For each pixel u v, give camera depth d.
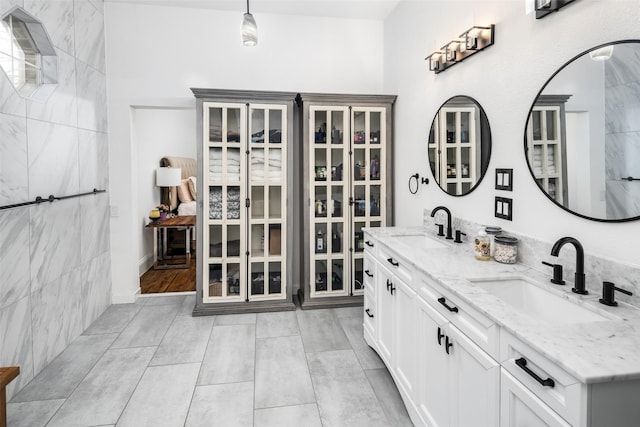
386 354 2.07
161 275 4.35
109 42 3.16
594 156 1.27
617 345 0.87
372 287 2.39
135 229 3.41
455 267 1.58
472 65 2.05
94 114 2.91
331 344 2.52
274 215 3.18
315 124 3.16
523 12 1.63
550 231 1.50
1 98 1.83
